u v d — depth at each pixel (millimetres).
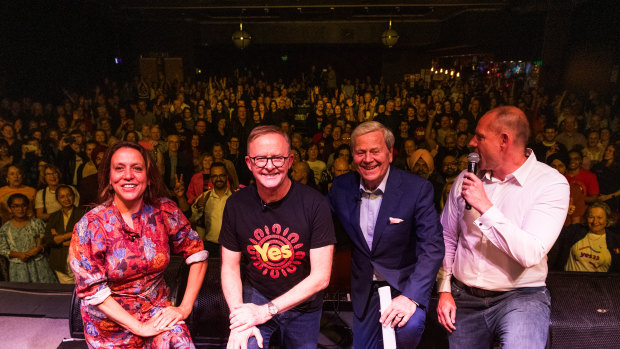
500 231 1435
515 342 1483
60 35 10836
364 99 10188
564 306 1941
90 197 3869
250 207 1569
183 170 5227
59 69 10867
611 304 1942
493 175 1640
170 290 1960
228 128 6539
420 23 14586
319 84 15203
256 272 1641
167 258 1706
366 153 1576
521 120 1504
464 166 4398
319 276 1542
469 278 1702
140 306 1661
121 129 7422
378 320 1800
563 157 4746
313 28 14945
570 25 10812
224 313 2125
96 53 12586
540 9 11055
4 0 8812
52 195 3938
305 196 1549
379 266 1738
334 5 10719
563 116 7688
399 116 7176
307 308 1680
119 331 1640
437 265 1625
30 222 3414
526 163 1570
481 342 1712
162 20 13758
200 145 5801
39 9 9898
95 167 5016
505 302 1626
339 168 4488
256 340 1479
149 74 14039
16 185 4047
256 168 1457
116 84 12008
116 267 1578
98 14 11945
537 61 11445
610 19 9180
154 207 1689
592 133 5297
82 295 1544
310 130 8203
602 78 9461
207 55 15617
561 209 1503
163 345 1588
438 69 15484
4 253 3330
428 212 1658
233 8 11469
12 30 9141
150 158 1661
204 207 3713
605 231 2971
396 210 1665
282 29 14961
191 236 1790
